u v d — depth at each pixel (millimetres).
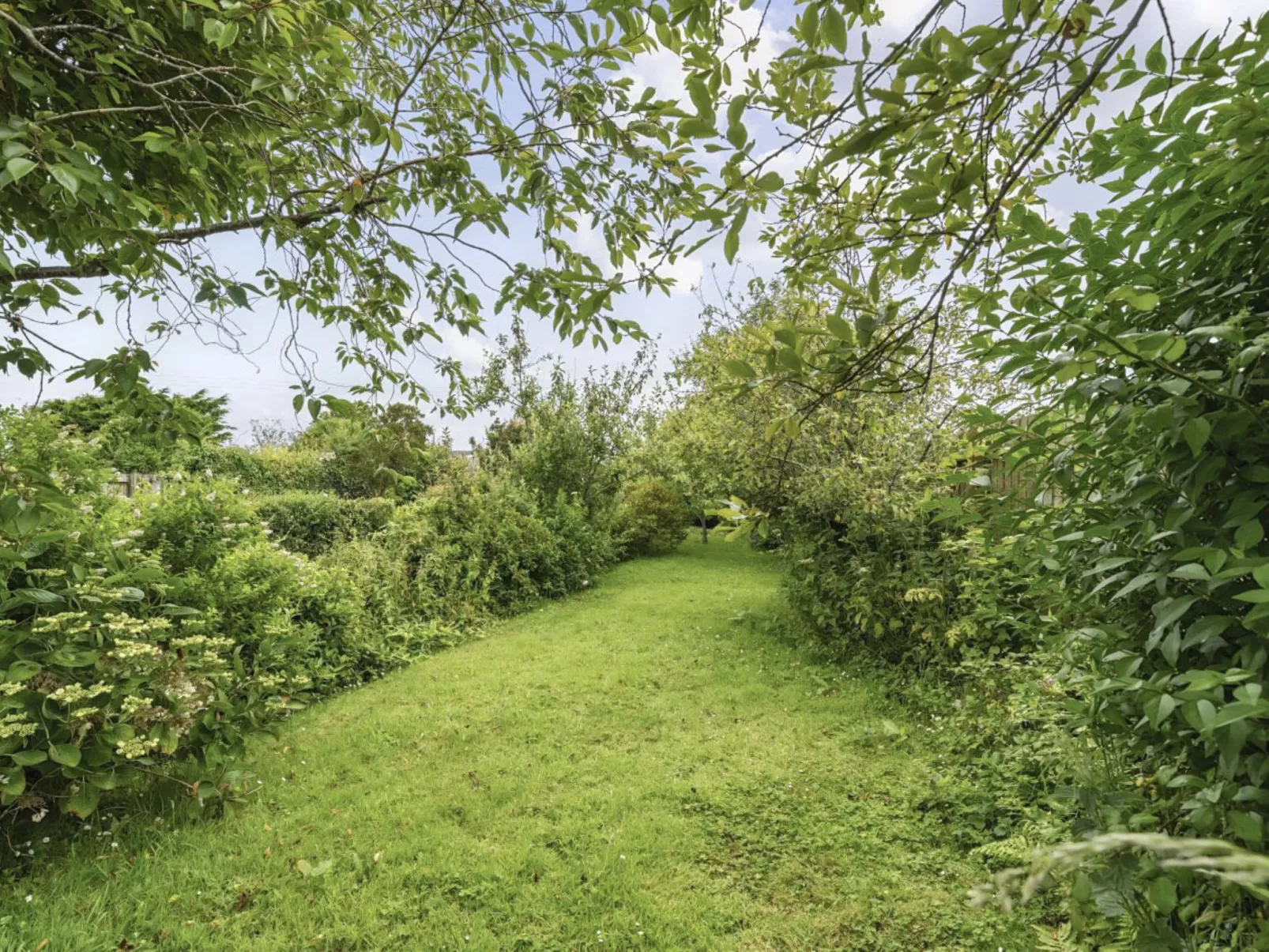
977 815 2998
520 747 4016
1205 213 1233
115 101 1943
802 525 5516
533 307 2275
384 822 3162
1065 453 1534
